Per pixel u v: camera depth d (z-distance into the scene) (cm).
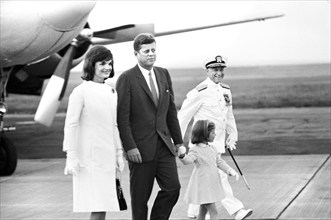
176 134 999
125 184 1522
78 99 921
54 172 1744
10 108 2234
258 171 1650
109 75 954
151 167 964
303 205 1230
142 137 964
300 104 2053
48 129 2162
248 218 1129
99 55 931
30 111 2216
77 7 1481
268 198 1305
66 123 921
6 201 1341
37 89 1934
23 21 1512
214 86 1109
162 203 969
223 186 1083
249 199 1298
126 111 961
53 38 1532
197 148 1002
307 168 1680
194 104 1104
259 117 2072
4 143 1689
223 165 1014
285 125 2053
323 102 2045
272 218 1127
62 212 1224
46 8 1505
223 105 1107
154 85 977
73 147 915
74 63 1667
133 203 972
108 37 1777
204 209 1024
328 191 1362
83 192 921
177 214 1180
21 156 2061
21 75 1758
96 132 925
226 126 1133
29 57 1588
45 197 1378
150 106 969
